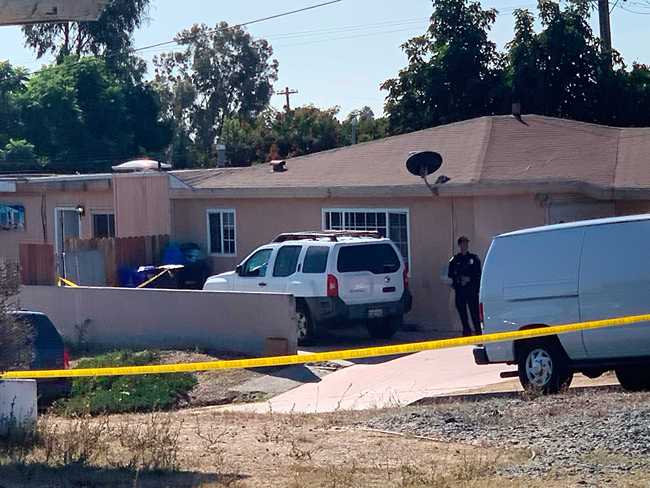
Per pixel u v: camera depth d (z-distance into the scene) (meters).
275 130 54.09
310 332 19.19
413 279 21.23
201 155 60.59
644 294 12.16
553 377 12.84
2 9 8.77
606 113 33.66
